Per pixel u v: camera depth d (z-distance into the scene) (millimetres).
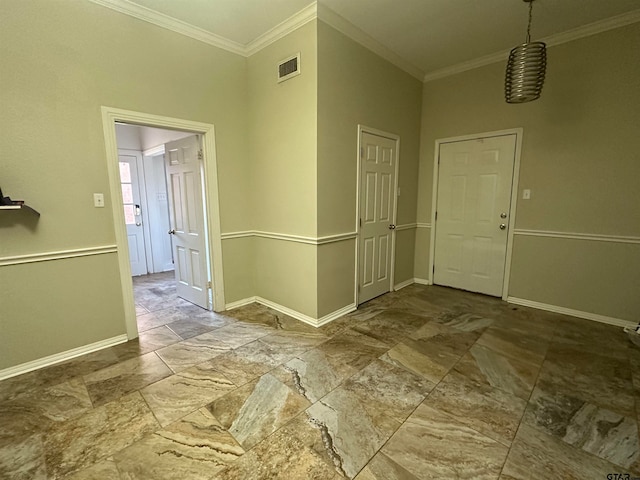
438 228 4121
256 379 2086
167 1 2402
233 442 1554
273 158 3096
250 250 3537
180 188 3494
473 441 1554
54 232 2252
